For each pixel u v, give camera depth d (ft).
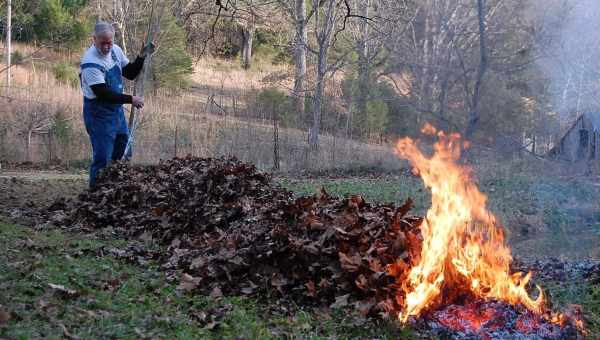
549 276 22.57
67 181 46.09
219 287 18.25
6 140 66.08
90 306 15.65
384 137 88.58
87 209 28.25
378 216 20.18
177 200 26.66
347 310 16.92
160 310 16.03
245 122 78.89
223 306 16.94
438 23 65.57
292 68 114.93
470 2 60.90
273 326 16.12
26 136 68.39
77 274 18.24
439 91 68.59
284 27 99.66
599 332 17.16
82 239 24.26
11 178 47.16
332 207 21.15
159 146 68.03
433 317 16.35
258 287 18.22
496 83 56.75
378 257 17.92
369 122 87.61
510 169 58.90
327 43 82.38
